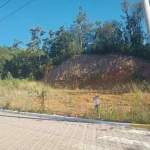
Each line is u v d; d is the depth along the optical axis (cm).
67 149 710
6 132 984
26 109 1560
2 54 6719
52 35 6075
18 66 5956
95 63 4819
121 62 4481
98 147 712
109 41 5031
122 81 4100
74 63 5125
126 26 4978
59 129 991
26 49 6278
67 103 1753
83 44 6000
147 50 4547
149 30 691
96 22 5788
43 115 1345
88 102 1797
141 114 1051
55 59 5647
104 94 2372
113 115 1123
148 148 684
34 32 6078
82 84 4459
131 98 1822
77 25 6019
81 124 1077
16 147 760
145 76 3984
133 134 853
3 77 6175
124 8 5041
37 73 5619
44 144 779
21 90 2622
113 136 836
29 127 1063
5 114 1513
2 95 2142
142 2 707
